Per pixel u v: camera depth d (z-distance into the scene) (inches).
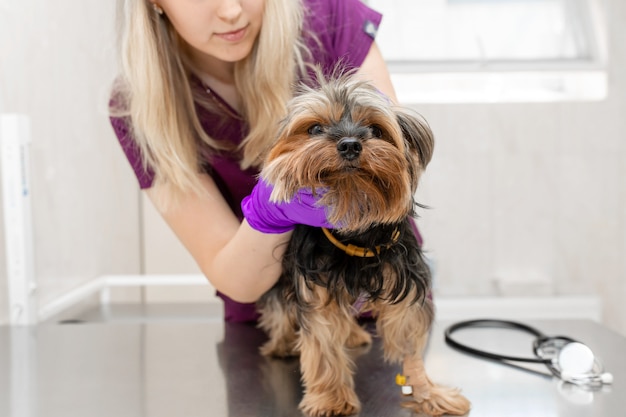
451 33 161.9
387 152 51.3
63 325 84.8
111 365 69.3
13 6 94.4
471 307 148.5
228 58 66.5
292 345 71.2
